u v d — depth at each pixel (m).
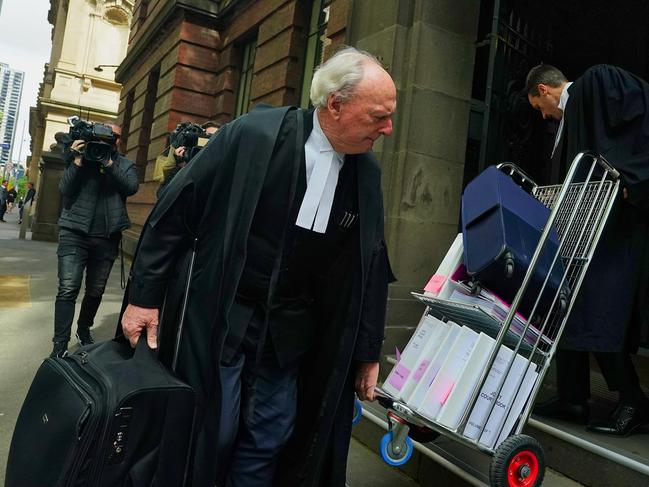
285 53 6.22
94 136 3.63
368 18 4.04
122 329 1.67
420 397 1.97
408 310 3.60
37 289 6.41
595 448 2.08
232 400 1.62
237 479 1.69
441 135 3.77
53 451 1.31
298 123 1.59
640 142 2.12
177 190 1.55
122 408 1.34
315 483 1.64
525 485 1.80
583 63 4.83
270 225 1.58
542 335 1.94
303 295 1.71
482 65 4.21
